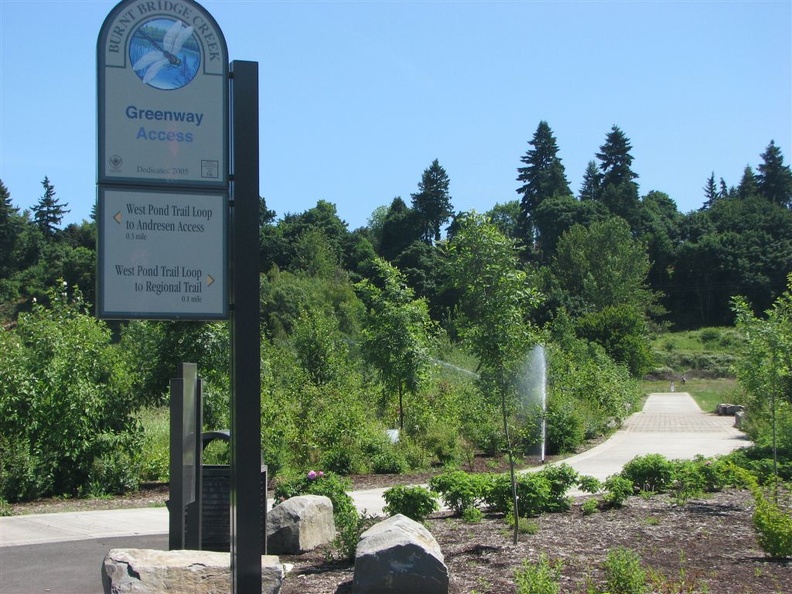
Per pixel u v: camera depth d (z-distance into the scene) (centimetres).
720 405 3588
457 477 1068
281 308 5597
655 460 1212
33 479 1318
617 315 5291
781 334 1185
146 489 1457
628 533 874
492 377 878
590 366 3116
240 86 530
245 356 516
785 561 735
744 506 1066
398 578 627
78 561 843
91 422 1388
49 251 7569
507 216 11150
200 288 523
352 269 9650
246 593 503
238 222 523
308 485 975
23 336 1420
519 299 875
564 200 10325
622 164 12244
